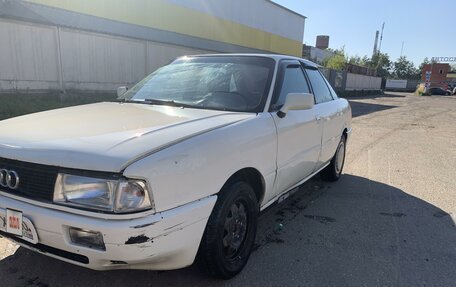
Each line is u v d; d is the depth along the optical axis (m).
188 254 2.35
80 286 2.67
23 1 12.30
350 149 8.36
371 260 3.21
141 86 3.90
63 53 13.48
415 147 8.88
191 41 19.56
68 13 13.55
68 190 2.10
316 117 4.13
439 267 3.12
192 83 3.60
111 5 15.07
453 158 7.68
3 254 3.08
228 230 2.74
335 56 45.31
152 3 16.94
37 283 2.70
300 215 4.19
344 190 5.20
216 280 2.80
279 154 3.27
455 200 4.90
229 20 22.16
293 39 30.09
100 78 15.02
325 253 3.30
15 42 12.02
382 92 48.03
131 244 2.02
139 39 16.52
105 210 2.03
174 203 2.19
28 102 10.71
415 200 4.85
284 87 3.62
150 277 2.81
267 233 3.68
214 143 2.48
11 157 2.25
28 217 2.19
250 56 3.80
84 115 2.93
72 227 2.08
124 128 2.49
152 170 2.07
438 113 19.78
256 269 2.99
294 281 2.85
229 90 3.39
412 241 3.60
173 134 2.38
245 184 2.83
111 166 2.02
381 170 6.45
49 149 2.18
